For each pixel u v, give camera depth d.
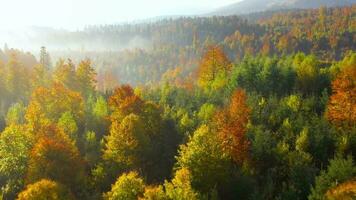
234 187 52.78
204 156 52.94
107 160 63.22
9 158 62.69
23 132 65.81
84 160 62.16
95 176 59.50
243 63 103.00
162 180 61.06
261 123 69.88
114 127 64.19
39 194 47.19
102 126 78.06
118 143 61.75
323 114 72.38
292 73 97.31
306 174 50.31
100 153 67.31
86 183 58.44
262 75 96.19
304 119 69.25
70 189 55.66
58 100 83.50
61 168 56.22
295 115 70.69
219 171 53.00
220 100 86.69
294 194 47.44
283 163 55.91
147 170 63.06
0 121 85.81
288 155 55.47
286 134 62.41
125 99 74.38
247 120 68.94
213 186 52.91
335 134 61.81
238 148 58.69
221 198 52.62
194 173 52.78
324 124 63.78
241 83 96.25
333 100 69.69
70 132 72.25
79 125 80.62
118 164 62.09
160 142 68.69
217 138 56.31
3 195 56.47
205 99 88.81
